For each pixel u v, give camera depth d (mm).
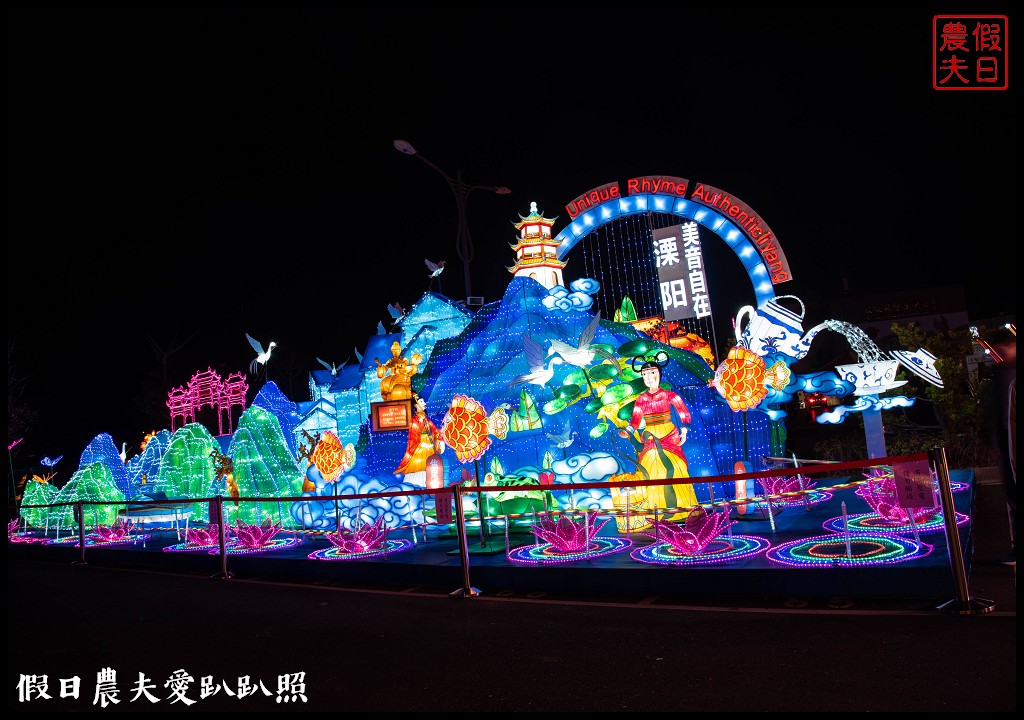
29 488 20141
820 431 25734
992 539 8836
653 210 21250
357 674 5832
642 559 8484
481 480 12523
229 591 9906
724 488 12633
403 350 18375
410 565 9539
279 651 6664
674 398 10531
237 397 24547
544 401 13922
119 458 20438
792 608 6629
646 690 4961
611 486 7941
